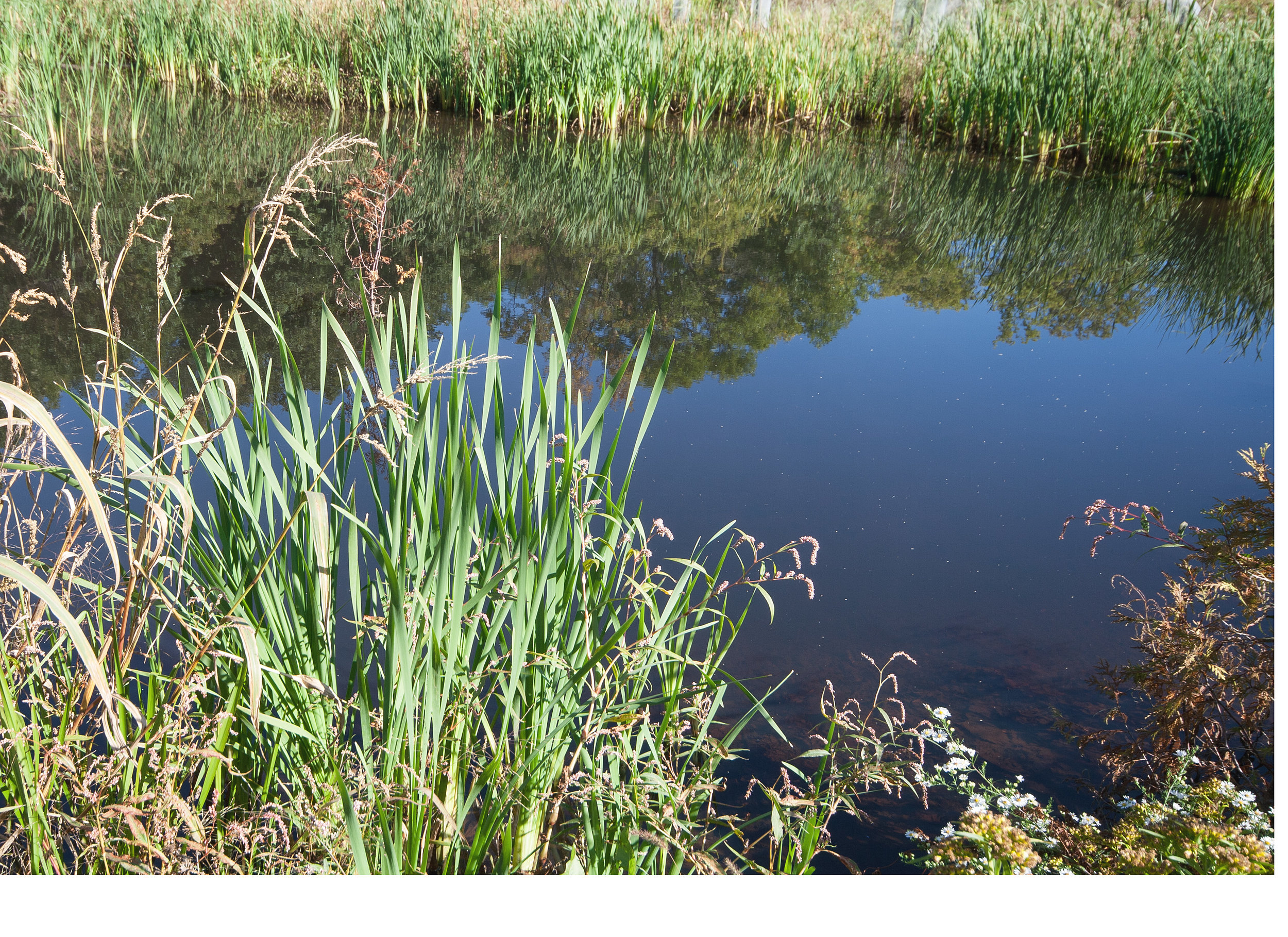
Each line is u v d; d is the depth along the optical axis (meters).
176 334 4.45
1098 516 3.43
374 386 2.36
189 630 1.52
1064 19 10.13
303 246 5.91
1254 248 7.15
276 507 2.35
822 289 6.14
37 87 8.26
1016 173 9.65
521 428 1.63
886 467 3.76
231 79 11.67
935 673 2.56
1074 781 2.24
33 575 1.09
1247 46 8.87
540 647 1.74
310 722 1.71
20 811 1.50
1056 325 5.64
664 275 6.19
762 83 12.41
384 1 11.82
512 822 1.89
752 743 2.31
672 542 3.11
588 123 11.19
